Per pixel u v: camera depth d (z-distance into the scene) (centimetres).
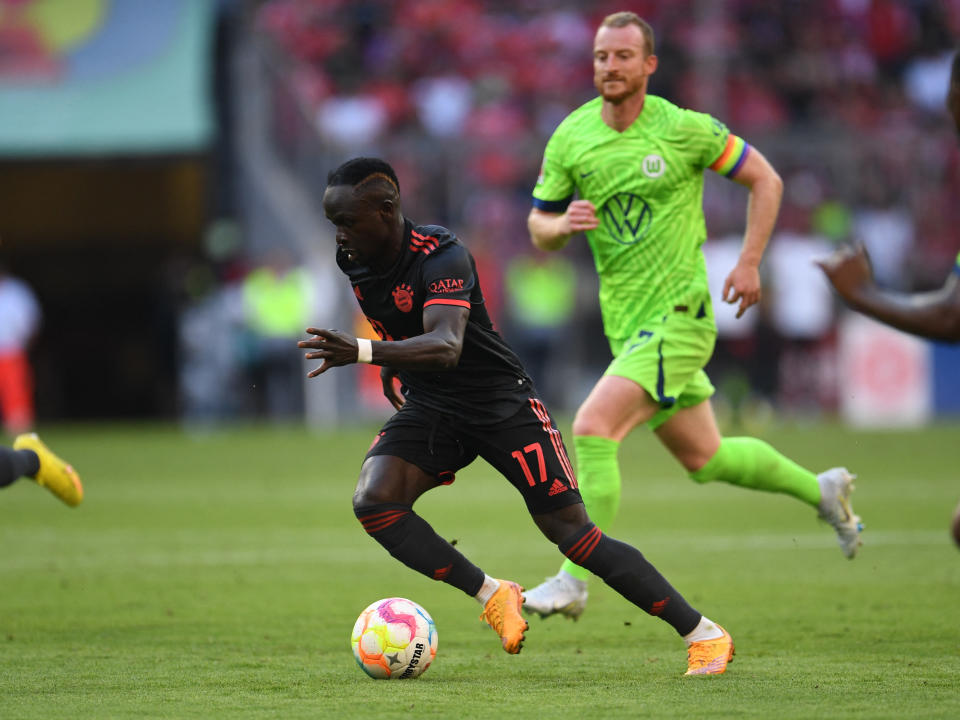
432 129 8894
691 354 2150
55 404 8306
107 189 7981
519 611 1667
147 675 1656
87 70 7694
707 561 2783
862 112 9119
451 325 1555
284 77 7812
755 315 7681
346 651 1841
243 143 7775
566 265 7694
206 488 4403
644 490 4394
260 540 3195
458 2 9350
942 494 3988
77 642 1917
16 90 7619
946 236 7944
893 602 2242
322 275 7375
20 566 2770
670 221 2153
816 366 7700
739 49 9044
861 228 7794
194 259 8019
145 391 8425
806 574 2591
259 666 1723
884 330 7412
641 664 1747
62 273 8150
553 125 8912
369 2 9281
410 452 1672
